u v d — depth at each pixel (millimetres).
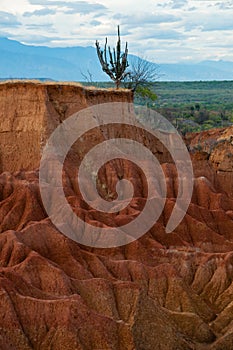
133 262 54250
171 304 52344
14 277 45781
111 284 49594
